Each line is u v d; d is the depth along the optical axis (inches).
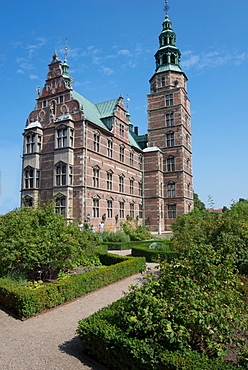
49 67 1246.9
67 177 1076.5
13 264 413.1
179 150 1678.2
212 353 196.4
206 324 191.8
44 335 265.1
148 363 181.5
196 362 171.0
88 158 1127.6
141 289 222.7
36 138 1176.8
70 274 475.5
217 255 258.7
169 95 1748.3
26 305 306.3
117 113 1409.9
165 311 193.8
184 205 1636.3
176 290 210.2
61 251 429.1
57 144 1134.4
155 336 195.3
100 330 216.1
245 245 434.3
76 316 313.6
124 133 1478.8
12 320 303.9
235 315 200.2
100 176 1215.6
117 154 1390.3
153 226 1619.1
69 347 241.3
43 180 1160.2
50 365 212.4
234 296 220.5
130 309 215.8
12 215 486.0
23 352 231.9
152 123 1786.4
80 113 1125.1
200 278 233.9
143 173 1696.6
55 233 450.6
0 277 412.8
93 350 219.1
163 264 251.4
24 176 1191.6
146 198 1665.8
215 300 202.5
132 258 563.2
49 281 450.0
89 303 357.7
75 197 1086.4
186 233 544.1
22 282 392.5
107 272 444.5
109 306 272.1
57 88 1204.5
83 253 497.0
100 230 1109.7
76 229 521.7
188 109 1872.5
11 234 422.3
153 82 1845.5
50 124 1182.3
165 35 1820.9
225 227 477.4
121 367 197.8
